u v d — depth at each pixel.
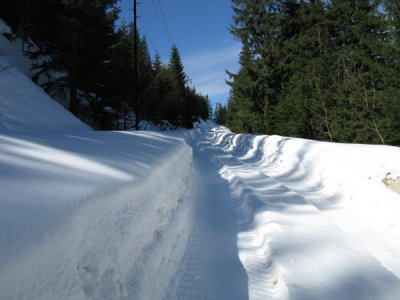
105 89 19.64
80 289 1.91
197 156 15.67
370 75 13.34
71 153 3.73
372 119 12.56
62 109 13.89
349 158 7.11
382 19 13.00
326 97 15.65
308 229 4.47
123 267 2.50
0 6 15.91
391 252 3.86
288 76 22.47
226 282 3.38
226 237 4.68
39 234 1.74
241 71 26.08
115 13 17.88
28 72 15.59
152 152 5.57
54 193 2.25
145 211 3.27
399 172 5.27
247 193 6.55
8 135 4.23
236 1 24.98
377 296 2.90
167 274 3.23
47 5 14.69
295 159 9.80
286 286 3.04
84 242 2.10
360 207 5.37
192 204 5.96
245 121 25.72
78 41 15.52
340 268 3.38
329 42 19.02
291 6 23.83
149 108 31.03
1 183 2.25
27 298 1.53
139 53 30.00
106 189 2.70
